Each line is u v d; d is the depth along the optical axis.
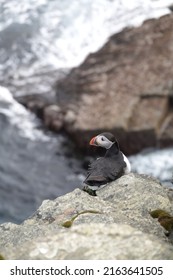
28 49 21.27
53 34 21.75
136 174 7.69
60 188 15.78
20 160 16.62
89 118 17.52
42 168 16.44
